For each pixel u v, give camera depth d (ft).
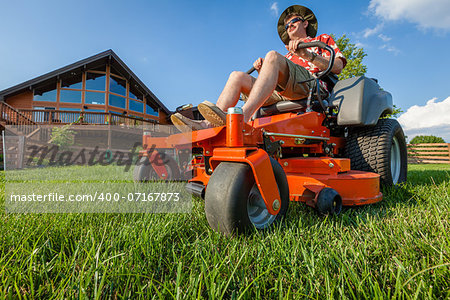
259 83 5.55
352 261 2.74
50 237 3.41
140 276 2.42
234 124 3.79
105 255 2.80
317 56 6.80
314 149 6.73
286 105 7.43
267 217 4.10
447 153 44.86
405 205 5.46
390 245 3.22
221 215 3.46
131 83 60.39
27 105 50.75
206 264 2.55
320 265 2.60
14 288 2.32
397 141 8.75
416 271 2.50
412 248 3.06
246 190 3.57
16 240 3.35
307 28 9.50
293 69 6.27
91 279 2.41
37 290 2.30
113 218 4.58
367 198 5.43
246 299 2.15
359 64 43.68
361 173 6.11
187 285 2.33
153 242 3.19
